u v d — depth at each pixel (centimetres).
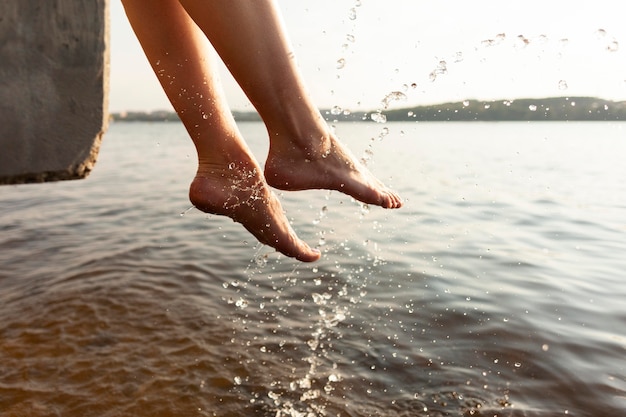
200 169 165
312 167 158
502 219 539
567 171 944
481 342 250
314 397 207
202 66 152
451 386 212
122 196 741
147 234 491
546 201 642
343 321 279
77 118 111
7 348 245
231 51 120
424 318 281
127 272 366
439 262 385
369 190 170
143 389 212
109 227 525
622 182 789
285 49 128
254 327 273
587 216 547
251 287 337
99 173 1073
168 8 144
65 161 110
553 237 461
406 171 1013
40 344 250
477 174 936
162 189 814
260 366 232
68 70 109
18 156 105
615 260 387
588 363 228
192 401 204
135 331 266
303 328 271
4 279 349
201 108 154
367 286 334
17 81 104
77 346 248
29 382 215
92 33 111
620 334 257
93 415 194
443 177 906
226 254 416
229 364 233
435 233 477
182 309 298
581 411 193
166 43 146
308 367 230
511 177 881
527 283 336
